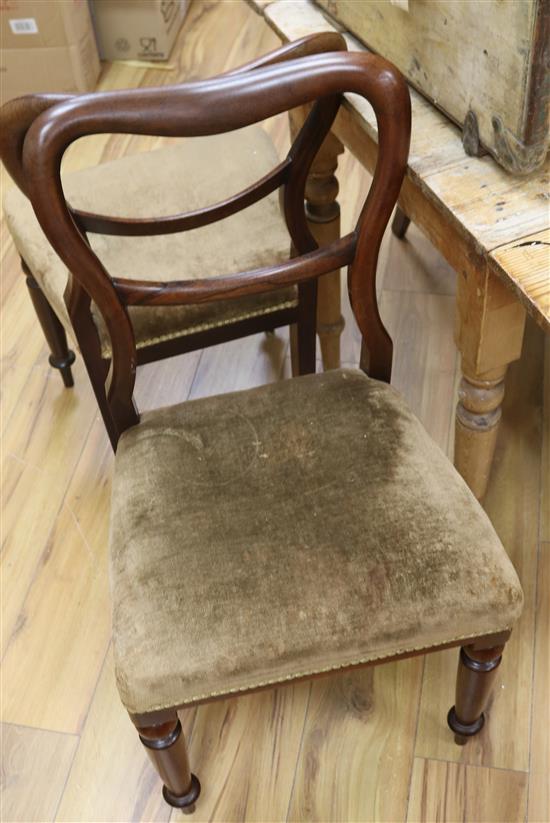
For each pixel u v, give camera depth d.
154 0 2.38
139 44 2.50
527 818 1.18
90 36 2.39
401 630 0.92
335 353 1.61
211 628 0.91
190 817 1.21
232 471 1.03
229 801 1.22
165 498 1.01
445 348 1.71
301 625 0.91
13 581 1.47
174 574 0.94
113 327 1.00
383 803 1.21
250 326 1.31
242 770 1.25
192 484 1.02
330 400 1.09
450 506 0.98
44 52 2.28
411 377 1.67
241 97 0.85
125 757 1.27
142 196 1.38
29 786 1.26
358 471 1.01
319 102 0.96
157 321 1.25
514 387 1.62
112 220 0.99
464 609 0.93
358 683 1.31
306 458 1.03
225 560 0.95
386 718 1.28
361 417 1.07
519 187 0.96
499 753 1.23
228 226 1.32
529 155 0.91
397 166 0.93
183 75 2.49
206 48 2.57
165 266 1.28
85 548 1.51
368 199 0.96
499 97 0.90
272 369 1.74
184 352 1.31
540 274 0.86
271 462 1.03
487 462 1.25
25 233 1.41
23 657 1.38
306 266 1.02
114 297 0.98
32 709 1.33
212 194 1.37
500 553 0.96
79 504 1.57
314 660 0.92
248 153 1.43
